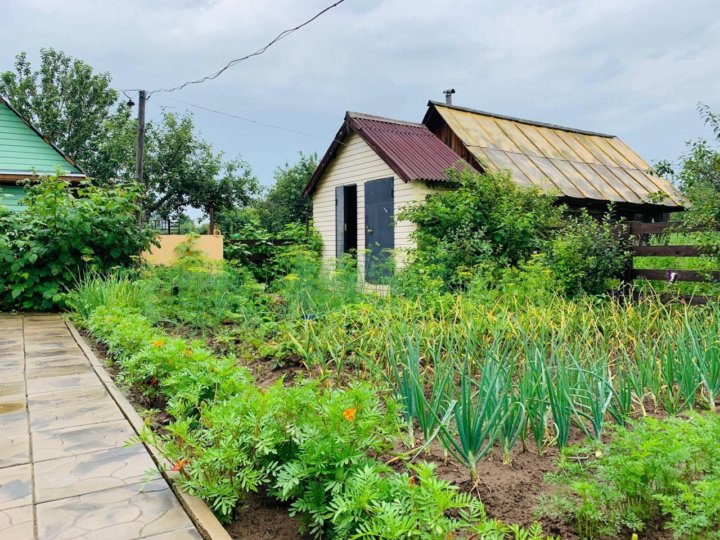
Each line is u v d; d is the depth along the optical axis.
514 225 8.70
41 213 7.49
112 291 6.38
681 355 3.26
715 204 6.27
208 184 26.42
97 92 32.66
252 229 13.02
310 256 9.27
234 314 6.06
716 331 3.81
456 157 11.33
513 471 2.41
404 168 10.05
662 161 7.71
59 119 31.84
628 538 1.90
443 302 5.57
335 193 12.79
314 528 1.92
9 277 7.45
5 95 31.98
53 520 1.99
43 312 7.55
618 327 4.42
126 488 2.25
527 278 6.46
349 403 2.08
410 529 1.54
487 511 2.06
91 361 4.54
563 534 1.93
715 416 2.32
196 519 1.96
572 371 3.08
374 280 9.44
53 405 3.40
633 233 7.27
